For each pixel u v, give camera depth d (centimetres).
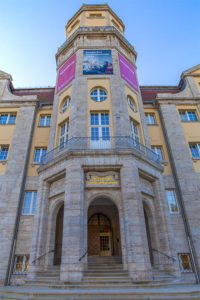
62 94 1672
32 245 1130
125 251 966
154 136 1792
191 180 1534
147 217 1251
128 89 1645
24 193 1527
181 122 1825
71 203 1022
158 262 1092
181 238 1371
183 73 2148
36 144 1736
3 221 1383
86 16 2134
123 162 1138
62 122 1531
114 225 1549
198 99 1938
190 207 1438
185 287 874
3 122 1842
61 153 1268
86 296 709
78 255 914
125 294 709
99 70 1619
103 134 1334
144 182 1241
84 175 1133
